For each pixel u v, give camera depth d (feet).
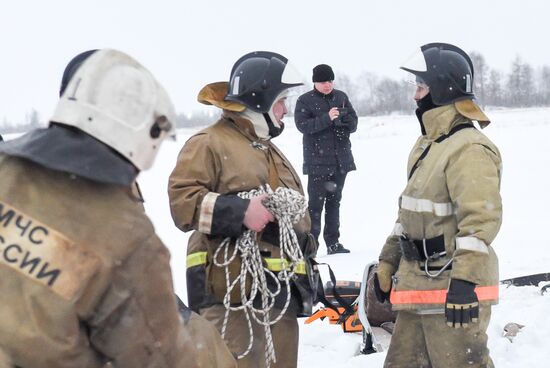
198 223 11.76
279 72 12.55
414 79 12.44
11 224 6.33
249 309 12.28
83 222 6.40
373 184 45.47
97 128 6.46
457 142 11.73
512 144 65.92
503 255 25.50
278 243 12.41
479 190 11.30
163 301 6.66
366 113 261.44
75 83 6.63
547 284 20.45
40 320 6.16
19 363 6.20
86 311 6.32
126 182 6.46
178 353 6.85
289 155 65.10
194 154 12.16
